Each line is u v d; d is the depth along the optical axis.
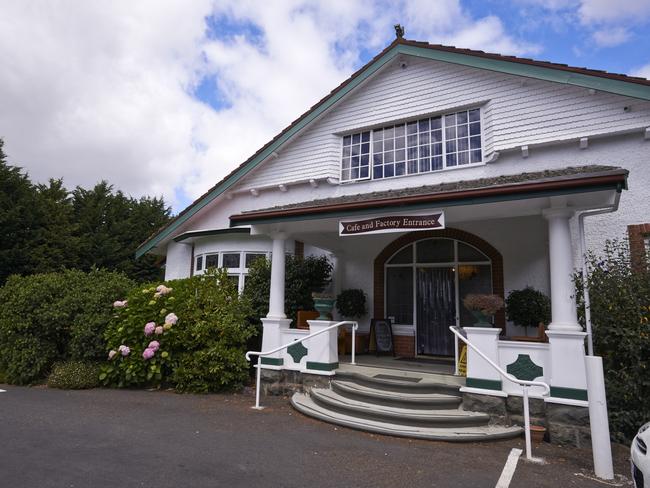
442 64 10.68
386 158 11.38
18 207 20.45
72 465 4.71
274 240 9.34
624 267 6.75
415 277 10.96
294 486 4.32
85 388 9.26
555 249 6.55
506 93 9.71
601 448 4.88
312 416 6.96
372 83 11.69
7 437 5.69
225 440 5.73
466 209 7.36
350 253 11.80
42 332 9.98
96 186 32.88
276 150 12.67
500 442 6.00
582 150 8.81
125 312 9.48
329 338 8.34
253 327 9.93
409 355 10.62
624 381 6.15
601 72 8.39
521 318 8.78
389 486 4.39
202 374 8.89
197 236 13.37
